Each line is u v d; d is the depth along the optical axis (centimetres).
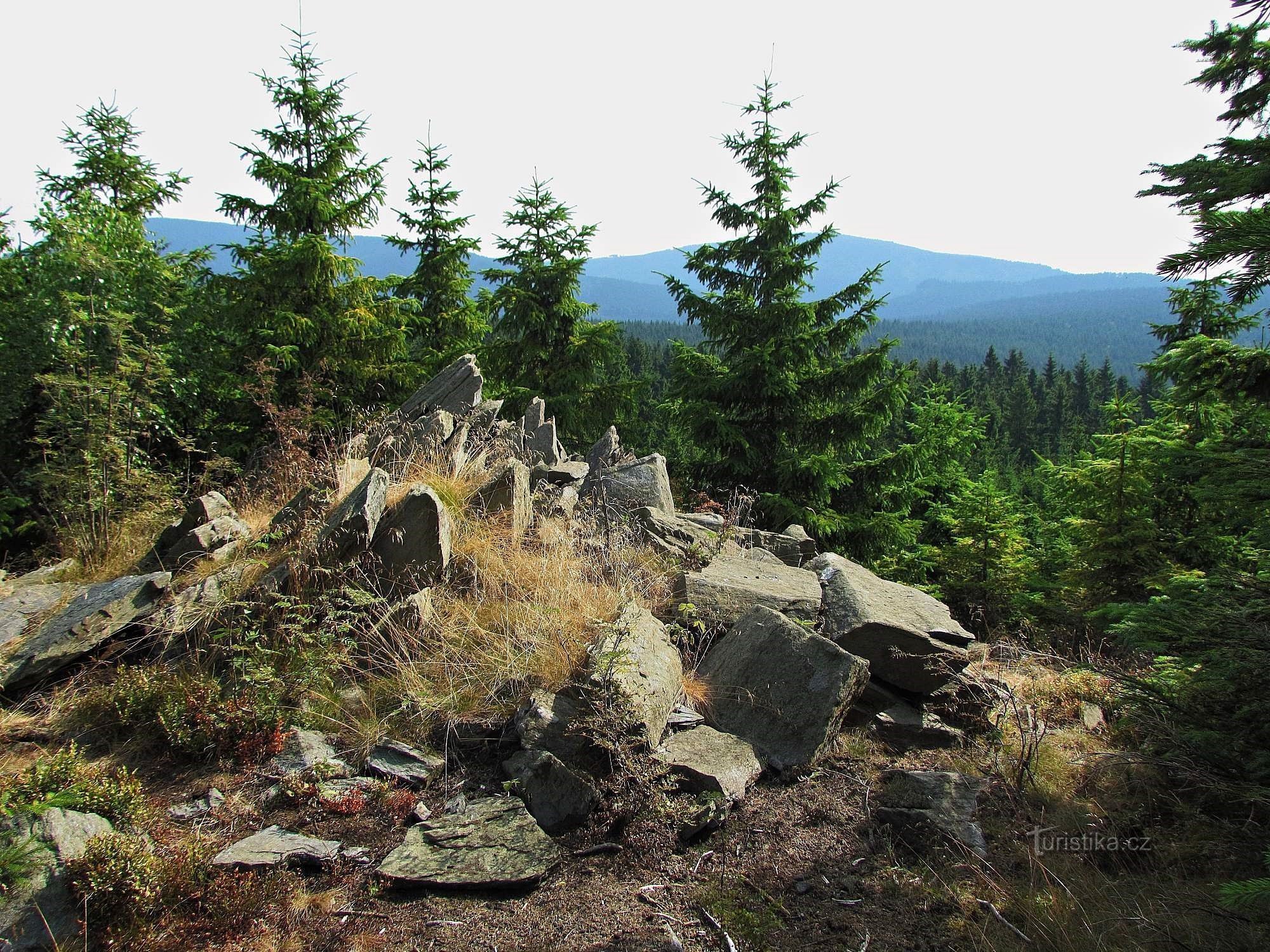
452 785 387
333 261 1245
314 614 477
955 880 332
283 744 406
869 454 2372
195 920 293
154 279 1066
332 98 1368
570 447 1688
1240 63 568
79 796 325
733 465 1416
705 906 319
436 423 680
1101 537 1089
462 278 1872
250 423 1179
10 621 475
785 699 441
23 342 840
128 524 697
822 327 1397
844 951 294
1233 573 400
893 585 613
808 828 370
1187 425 982
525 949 294
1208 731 377
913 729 456
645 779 366
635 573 562
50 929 274
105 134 1412
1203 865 339
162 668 445
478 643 475
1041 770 421
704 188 1512
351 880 327
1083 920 302
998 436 5250
